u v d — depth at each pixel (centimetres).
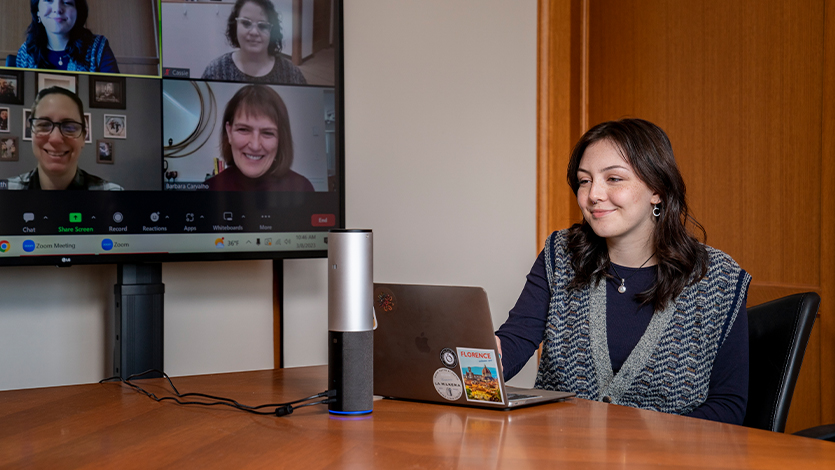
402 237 259
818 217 221
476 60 272
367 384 116
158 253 196
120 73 192
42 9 183
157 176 196
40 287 205
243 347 231
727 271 149
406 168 260
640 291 154
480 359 120
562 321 160
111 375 213
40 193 184
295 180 212
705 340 146
